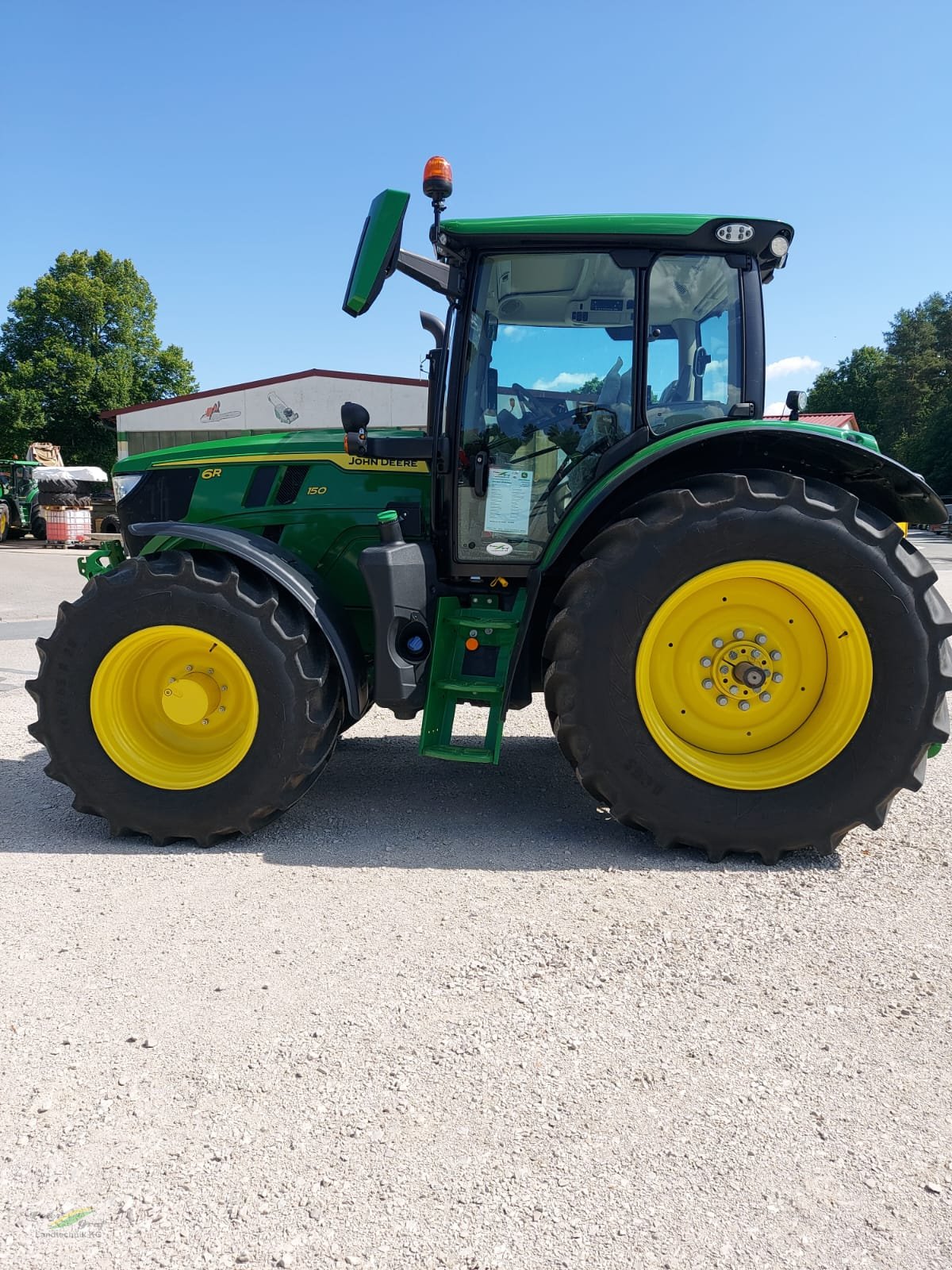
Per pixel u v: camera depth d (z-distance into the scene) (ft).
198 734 11.61
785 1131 6.02
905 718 10.40
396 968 8.07
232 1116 6.12
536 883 9.98
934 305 194.39
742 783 10.61
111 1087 6.41
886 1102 6.33
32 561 55.47
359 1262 4.95
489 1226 5.20
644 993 7.70
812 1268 4.95
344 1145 5.84
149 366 142.20
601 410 11.93
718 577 10.48
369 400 73.41
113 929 8.82
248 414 75.72
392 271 10.96
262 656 10.87
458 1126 6.03
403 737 16.63
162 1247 5.06
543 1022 7.24
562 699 10.72
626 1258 4.99
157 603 10.94
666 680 11.14
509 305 11.88
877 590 10.30
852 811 10.50
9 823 12.00
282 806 11.16
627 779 10.66
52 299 129.49
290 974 7.96
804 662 11.08
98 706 11.16
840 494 10.57
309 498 13.14
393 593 11.30
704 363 11.93
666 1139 5.93
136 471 14.02
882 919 9.14
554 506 12.09
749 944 8.59
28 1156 5.74
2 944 8.50
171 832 11.11
